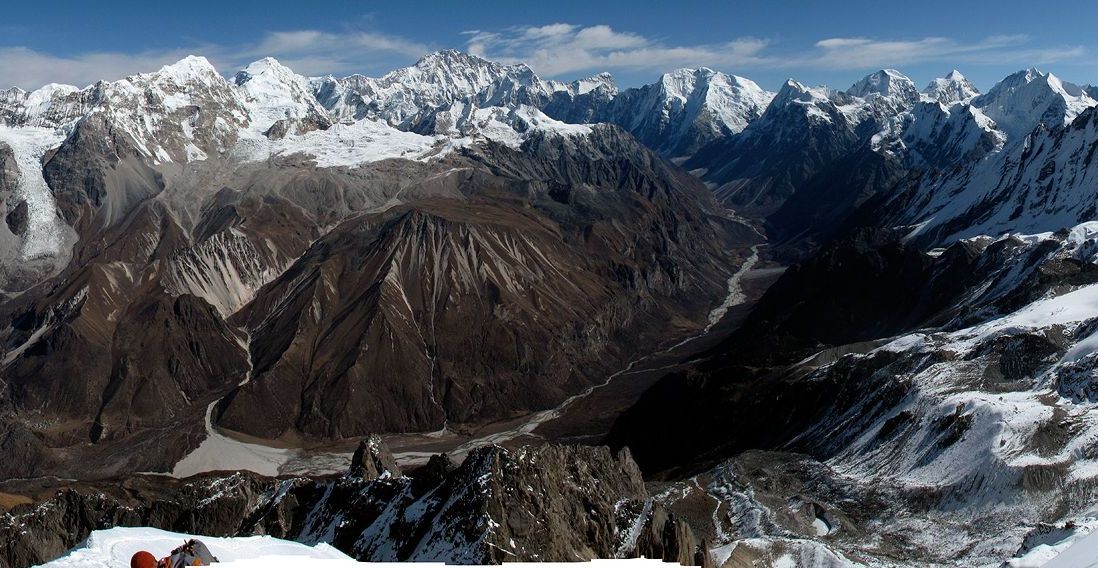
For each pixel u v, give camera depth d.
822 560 82.75
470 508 71.62
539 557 69.25
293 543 40.66
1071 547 30.08
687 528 75.25
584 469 83.75
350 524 85.38
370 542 79.31
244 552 37.88
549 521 72.69
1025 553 78.25
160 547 35.94
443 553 69.50
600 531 76.62
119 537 36.44
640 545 74.81
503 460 76.56
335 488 91.88
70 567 32.62
